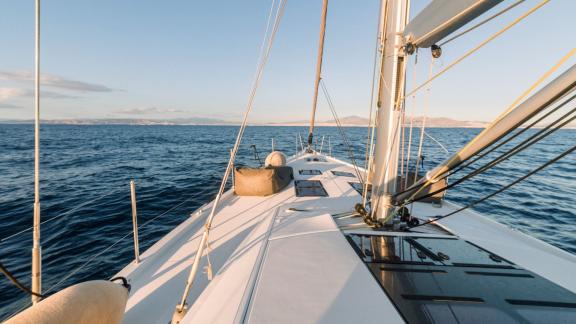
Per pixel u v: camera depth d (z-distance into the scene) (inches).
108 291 57.1
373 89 105.0
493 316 51.1
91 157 817.5
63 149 1043.9
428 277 63.7
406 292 57.7
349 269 66.0
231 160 86.4
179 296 93.9
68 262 200.7
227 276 69.1
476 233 107.3
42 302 46.6
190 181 473.4
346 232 91.4
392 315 50.6
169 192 394.6
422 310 52.1
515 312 52.3
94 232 252.8
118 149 1077.1
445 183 163.6
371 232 91.6
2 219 286.7
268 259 70.4
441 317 50.4
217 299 59.4
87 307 49.9
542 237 239.6
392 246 80.8
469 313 51.6
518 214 295.4
